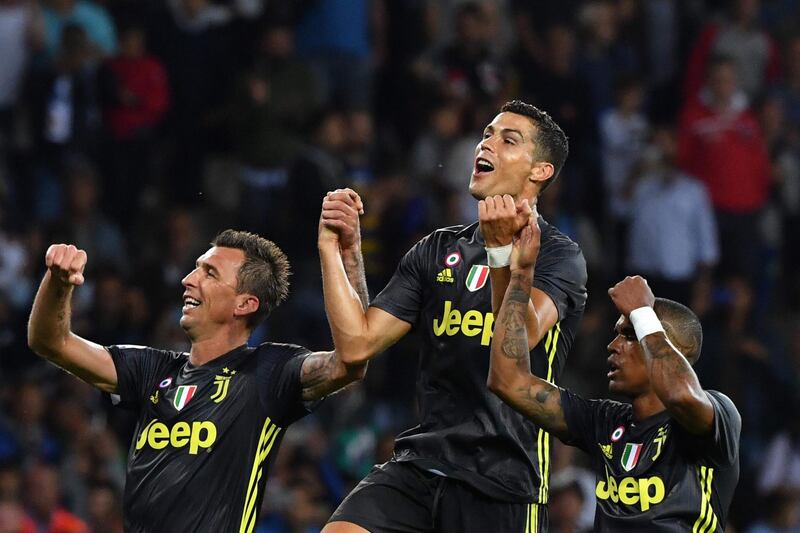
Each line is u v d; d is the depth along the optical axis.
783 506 45.06
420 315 23.33
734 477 21.56
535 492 22.83
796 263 54.09
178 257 45.12
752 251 51.69
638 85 53.09
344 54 50.41
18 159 47.28
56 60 47.62
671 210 49.69
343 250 23.00
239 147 46.88
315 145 47.34
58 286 22.08
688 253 49.84
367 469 43.03
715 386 48.34
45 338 22.47
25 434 39.03
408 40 53.03
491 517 22.62
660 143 50.66
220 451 22.08
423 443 22.94
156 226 46.56
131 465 22.34
